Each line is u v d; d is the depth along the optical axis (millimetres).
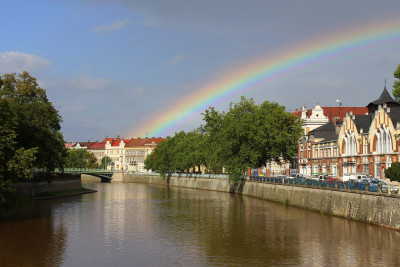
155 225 61031
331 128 114250
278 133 103688
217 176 136000
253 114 107750
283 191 84562
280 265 39375
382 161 80875
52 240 50500
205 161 150375
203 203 91312
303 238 49938
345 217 60188
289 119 107250
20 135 81938
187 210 78500
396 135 76875
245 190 111188
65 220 66000
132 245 47781
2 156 54875
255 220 63844
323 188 67438
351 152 94000
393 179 60812
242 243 48188
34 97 105312
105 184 192500
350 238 48406
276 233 53312
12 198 58094
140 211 77562
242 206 82938
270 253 43594
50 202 94812
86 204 90750
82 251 45031
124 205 88812
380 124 82438
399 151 75875
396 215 49406
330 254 42562
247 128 104500
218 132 123438
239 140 106750
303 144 120312
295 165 132375
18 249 45969
